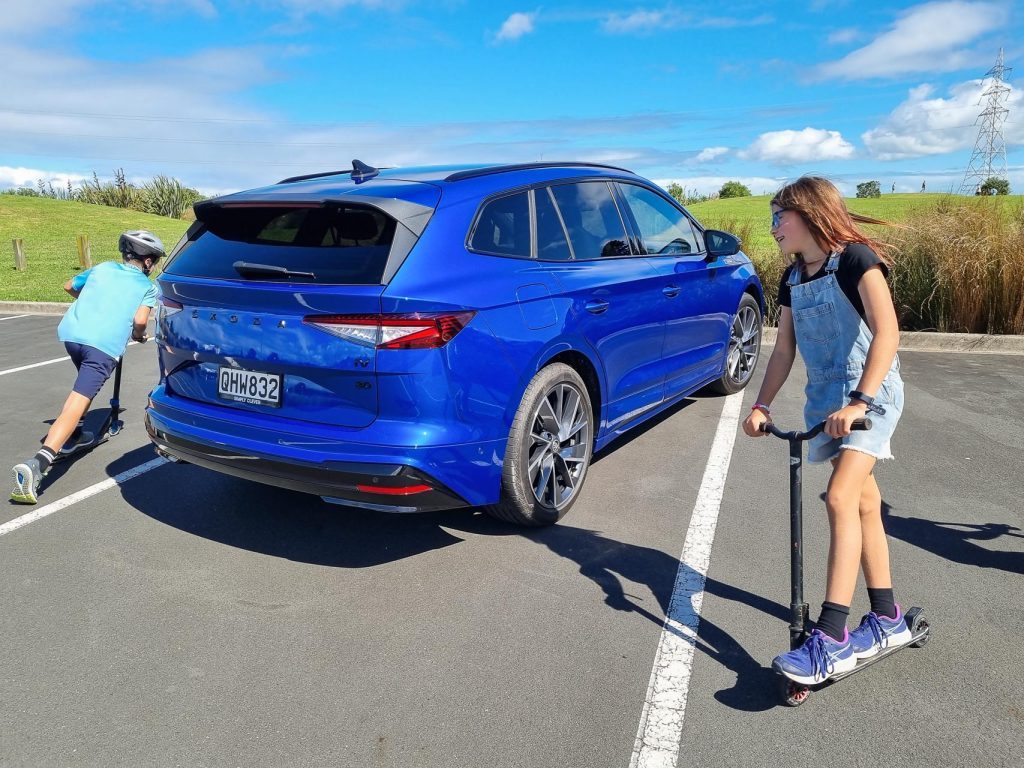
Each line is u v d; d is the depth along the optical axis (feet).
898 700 7.80
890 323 7.39
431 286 9.80
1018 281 26.02
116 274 14.97
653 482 14.03
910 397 19.53
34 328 35.12
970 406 18.66
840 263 7.69
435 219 10.41
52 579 10.65
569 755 7.07
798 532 7.98
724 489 13.66
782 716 7.59
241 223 11.32
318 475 9.89
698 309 16.53
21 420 18.98
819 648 7.57
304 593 10.19
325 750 7.20
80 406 14.21
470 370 10.08
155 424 11.80
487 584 10.35
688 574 10.57
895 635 8.23
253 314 10.34
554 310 11.63
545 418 11.69
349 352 9.64
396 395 9.62
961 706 7.70
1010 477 13.93
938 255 27.71
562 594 10.06
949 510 12.51
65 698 8.03
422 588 10.27
